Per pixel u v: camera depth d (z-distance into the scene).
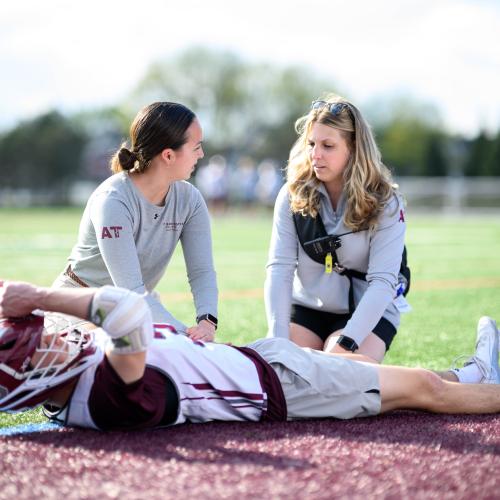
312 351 3.68
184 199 4.43
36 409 4.09
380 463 2.93
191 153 4.22
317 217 4.60
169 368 3.38
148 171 4.24
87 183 57.66
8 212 42.22
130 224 4.20
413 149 71.06
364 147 4.46
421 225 29.11
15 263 13.59
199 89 69.56
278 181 40.50
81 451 3.08
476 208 39.97
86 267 4.37
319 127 4.46
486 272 12.77
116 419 3.27
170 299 9.41
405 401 3.70
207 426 3.48
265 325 7.40
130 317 3.01
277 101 70.06
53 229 24.73
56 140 57.12
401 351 6.09
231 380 3.47
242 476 2.78
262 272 12.89
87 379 3.32
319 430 3.43
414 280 11.61
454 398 3.76
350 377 3.60
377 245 4.48
